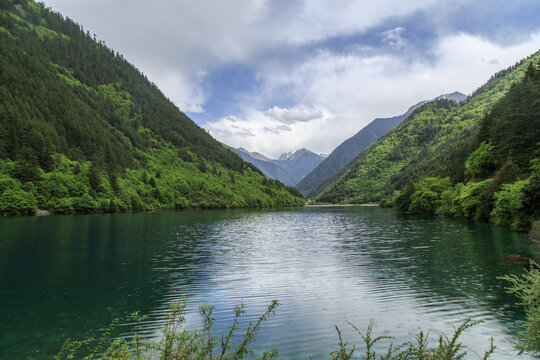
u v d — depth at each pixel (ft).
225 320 52.70
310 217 336.08
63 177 375.25
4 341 45.14
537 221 137.80
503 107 292.81
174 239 150.82
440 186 320.91
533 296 33.83
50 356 40.83
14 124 396.37
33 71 617.21
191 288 70.90
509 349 41.57
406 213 355.97
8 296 65.31
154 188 522.88
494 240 128.57
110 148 554.05
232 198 640.99
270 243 139.54
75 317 53.98
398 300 61.46
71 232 171.22
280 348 42.63
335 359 25.26
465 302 59.41
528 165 214.28
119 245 129.80
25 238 146.61
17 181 327.47
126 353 25.29
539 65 290.97
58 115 547.49
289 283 74.33
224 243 139.44
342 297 63.87
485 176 268.82
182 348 24.48
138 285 73.05
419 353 24.91
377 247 124.26
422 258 99.86
